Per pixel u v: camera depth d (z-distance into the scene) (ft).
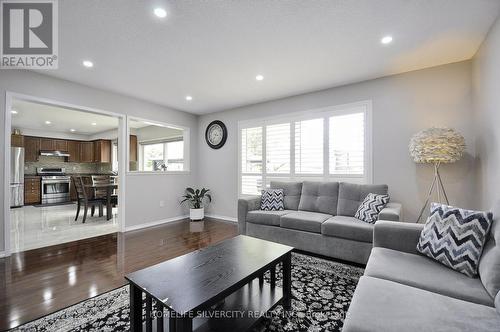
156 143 22.62
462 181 9.13
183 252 9.85
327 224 8.79
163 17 6.57
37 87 10.18
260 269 5.00
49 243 11.02
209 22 6.81
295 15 6.51
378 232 6.12
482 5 6.10
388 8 6.23
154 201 14.93
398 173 10.34
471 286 4.08
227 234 12.49
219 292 4.06
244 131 15.33
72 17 6.53
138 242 11.15
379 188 9.64
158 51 8.46
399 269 4.71
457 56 8.86
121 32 7.27
